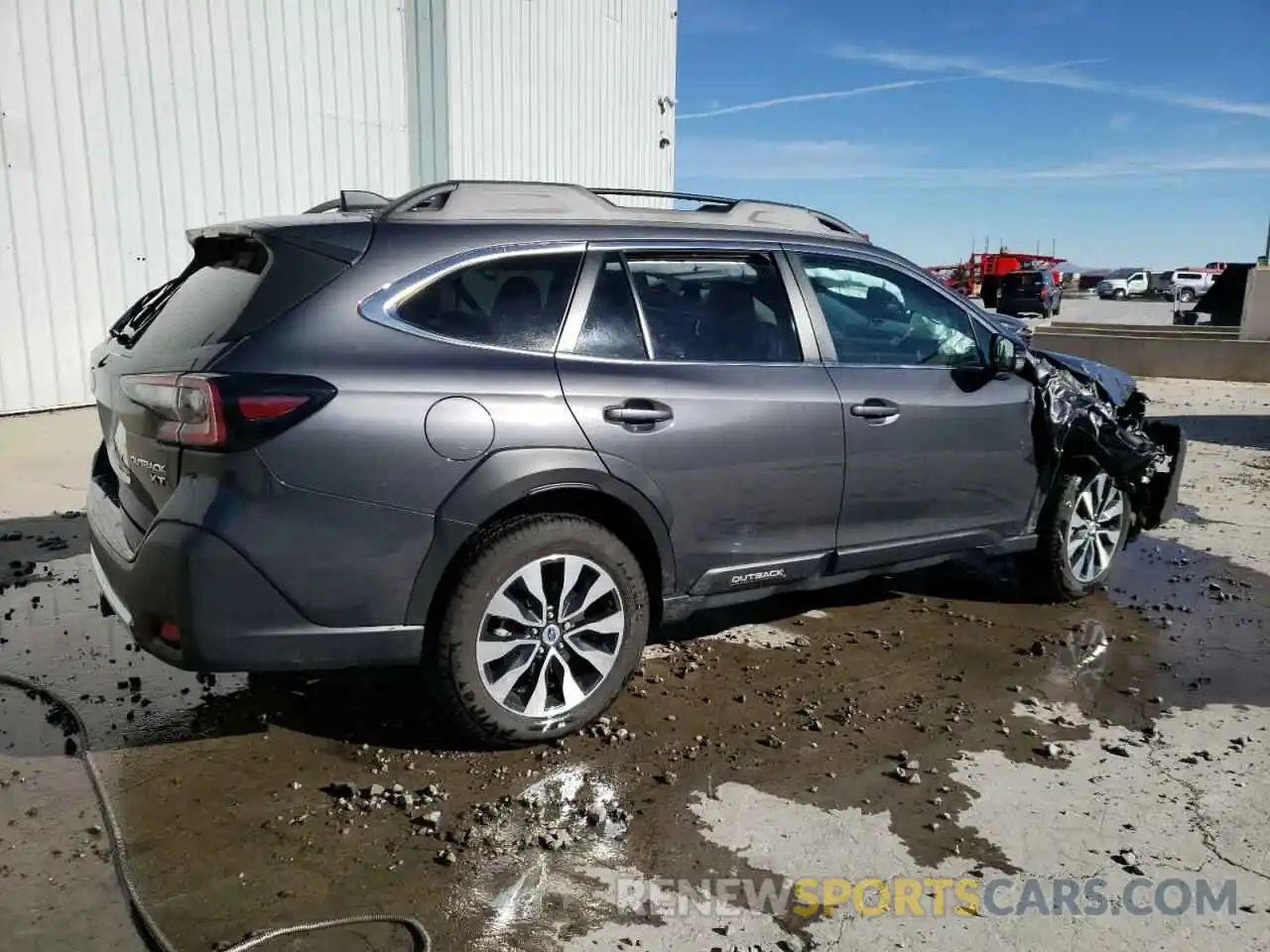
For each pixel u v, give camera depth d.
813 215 4.48
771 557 3.99
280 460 2.93
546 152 14.58
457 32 12.51
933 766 3.48
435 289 3.29
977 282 45.97
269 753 3.41
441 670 3.28
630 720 3.73
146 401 3.05
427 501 3.13
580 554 3.44
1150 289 51.53
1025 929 2.63
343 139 10.98
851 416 4.10
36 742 3.45
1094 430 4.86
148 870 2.75
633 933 2.57
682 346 3.77
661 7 17.00
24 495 6.50
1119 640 4.73
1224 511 7.43
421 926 2.55
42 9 8.17
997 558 6.02
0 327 8.24
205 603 2.91
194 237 3.69
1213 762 3.56
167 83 9.15
